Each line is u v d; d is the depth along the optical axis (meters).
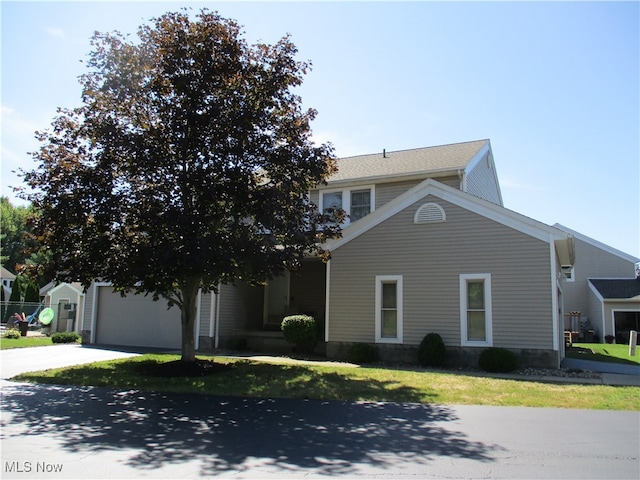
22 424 7.38
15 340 22.58
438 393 9.90
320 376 11.85
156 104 11.50
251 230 12.21
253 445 6.24
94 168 11.30
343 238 16.25
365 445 6.27
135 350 18.59
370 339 15.46
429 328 14.75
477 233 14.52
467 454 5.90
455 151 21.00
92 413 8.17
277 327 20.88
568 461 5.65
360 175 19.75
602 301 30.12
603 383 11.45
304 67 12.15
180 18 11.55
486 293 14.18
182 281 12.57
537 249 13.77
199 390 10.24
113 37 11.70
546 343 13.38
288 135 12.21
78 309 31.55
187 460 5.61
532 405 8.93
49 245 11.59
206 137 11.43
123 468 5.30
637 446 6.29
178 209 11.03
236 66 11.53
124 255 11.63
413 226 15.38
